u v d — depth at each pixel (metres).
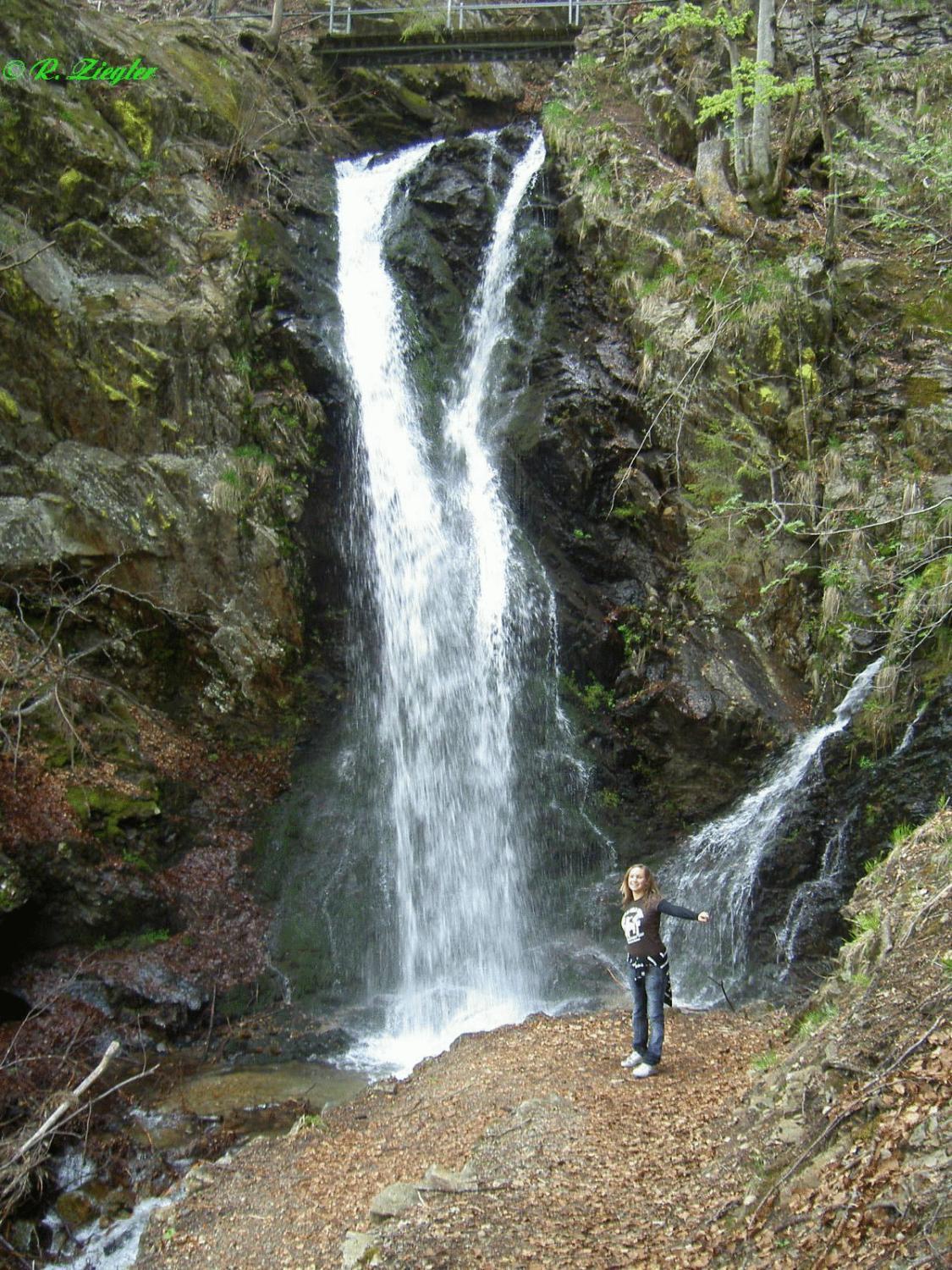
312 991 11.70
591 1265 5.14
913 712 11.77
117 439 13.46
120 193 14.59
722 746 13.38
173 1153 8.45
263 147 17.16
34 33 14.40
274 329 15.20
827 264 14.79
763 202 15.44
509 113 20.92
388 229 18.02
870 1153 4.73
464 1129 7.53
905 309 14.44
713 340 14.36
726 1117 6.54
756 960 11.76
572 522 15.25
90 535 12.88
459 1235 5.69
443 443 16.20
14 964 10.62
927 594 11.60
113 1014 10.44
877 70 16.62
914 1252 4.09
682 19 15.59
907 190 15.09
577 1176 6.21
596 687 14.66
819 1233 4.55
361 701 14.34
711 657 13.65
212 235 14.91
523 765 13.96
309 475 14.72
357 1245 5.94
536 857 13.43
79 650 12.75
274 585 13.79
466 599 14.87
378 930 12.49
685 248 15.39
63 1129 8.55
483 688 14.34
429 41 20.09
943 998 5.37
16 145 13.77
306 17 20.84
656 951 8.12
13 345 13.08
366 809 13.51
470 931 13.05
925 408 13.62
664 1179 5.93
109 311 13.64
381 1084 9.06
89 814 11.46
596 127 17.50
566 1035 9.35
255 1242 6.62
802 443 13.91
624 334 15.61
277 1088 9.62
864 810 11.66
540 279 17.00
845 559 13.06
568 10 21.17
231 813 12.98
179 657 13.46
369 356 16.02
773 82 14.79
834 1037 5.88
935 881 6.90
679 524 14.30
